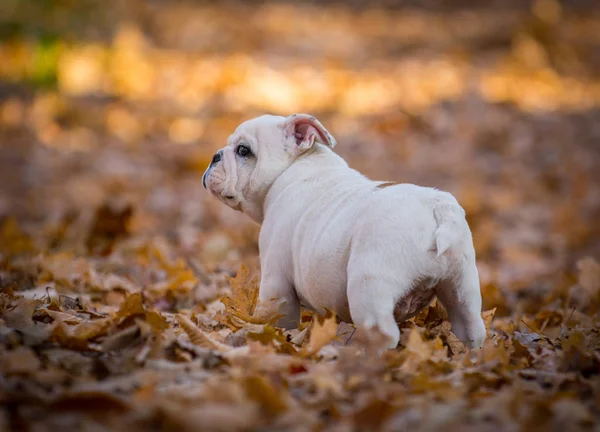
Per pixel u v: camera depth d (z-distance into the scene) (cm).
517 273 1240
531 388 596
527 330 845
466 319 670
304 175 753
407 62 2845
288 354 651
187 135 2058
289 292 737
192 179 1784
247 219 1500
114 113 2169
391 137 2034
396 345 641
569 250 1412
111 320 664
